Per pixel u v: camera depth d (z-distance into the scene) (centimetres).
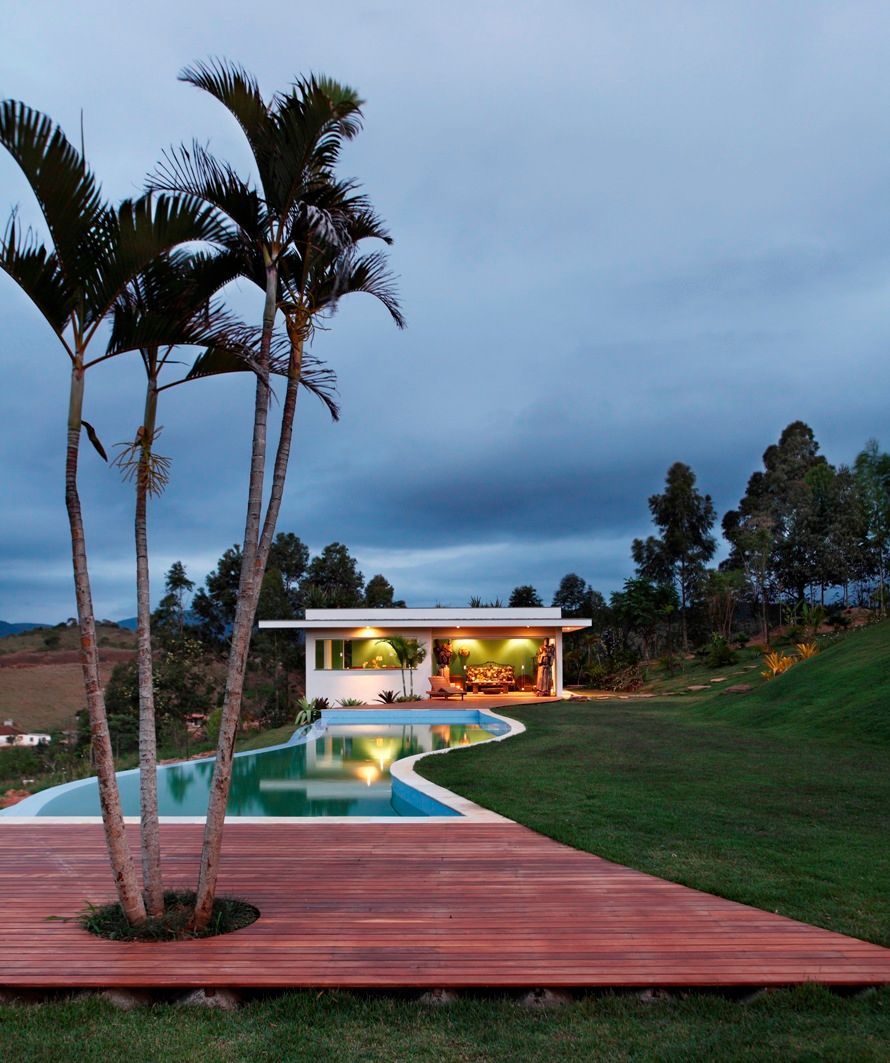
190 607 3650
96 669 387
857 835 575
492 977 323
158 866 403
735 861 505
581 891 448
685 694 2367
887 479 3200
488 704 2125
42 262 383
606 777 848
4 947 361
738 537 3991
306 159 412
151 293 429
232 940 370
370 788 1037
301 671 3769
